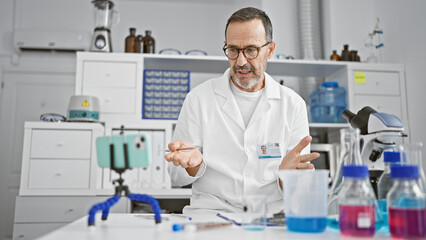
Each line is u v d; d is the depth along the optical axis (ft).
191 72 10.93
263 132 5.03
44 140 8.29
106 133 8.67
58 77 11.53
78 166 8.29
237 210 4.62
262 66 4.81
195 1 11.69
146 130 8.84
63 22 11.51
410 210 2.34
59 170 8.23
